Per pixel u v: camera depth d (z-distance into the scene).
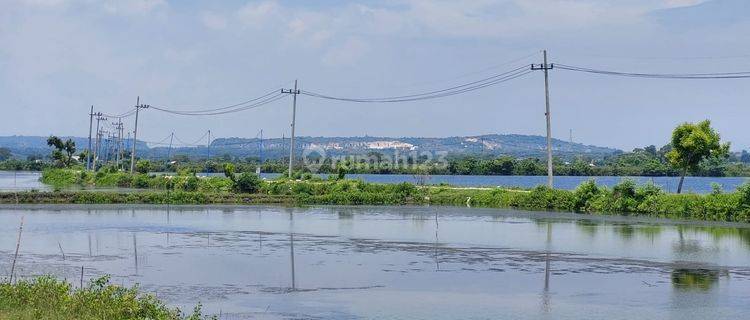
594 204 67.06
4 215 58.53
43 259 35.12
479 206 75.00
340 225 53.38
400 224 54.25
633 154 173.38
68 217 57.41
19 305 20.12
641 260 35.59
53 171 144.50
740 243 41.88
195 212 64.50
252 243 41.94
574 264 34.47
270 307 25.09
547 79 70.44
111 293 21.12
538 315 24.09
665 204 61.88
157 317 19.83
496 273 32.06
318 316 23.78
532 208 70.94
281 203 77.00
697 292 27.77
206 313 24.05
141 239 43.38
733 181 132.75
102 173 128.25
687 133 61.88
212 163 192.62
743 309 24.88
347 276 31.22
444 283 29.72
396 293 27.66
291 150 102.81
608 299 26.61
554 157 199.88
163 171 184.25
